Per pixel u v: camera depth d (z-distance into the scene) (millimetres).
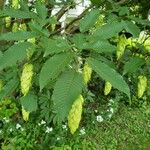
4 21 680
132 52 489
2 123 1354
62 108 281
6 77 446
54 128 1359
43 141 1336
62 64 295
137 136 1589
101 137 1500
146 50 466
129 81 1527
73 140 1371
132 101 1763
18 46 337
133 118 1677
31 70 369
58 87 288
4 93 401
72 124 308
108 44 325
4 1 814
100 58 365
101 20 487
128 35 506
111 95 1737
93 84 1717
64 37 358
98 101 1685
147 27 557
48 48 305
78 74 297
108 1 573
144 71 432
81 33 365
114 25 350
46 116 1288
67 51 309
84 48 320
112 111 1616
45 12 419
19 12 414
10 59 329
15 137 1278
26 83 367
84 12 599
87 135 1488
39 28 358
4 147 1248
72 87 288
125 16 487
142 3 690
